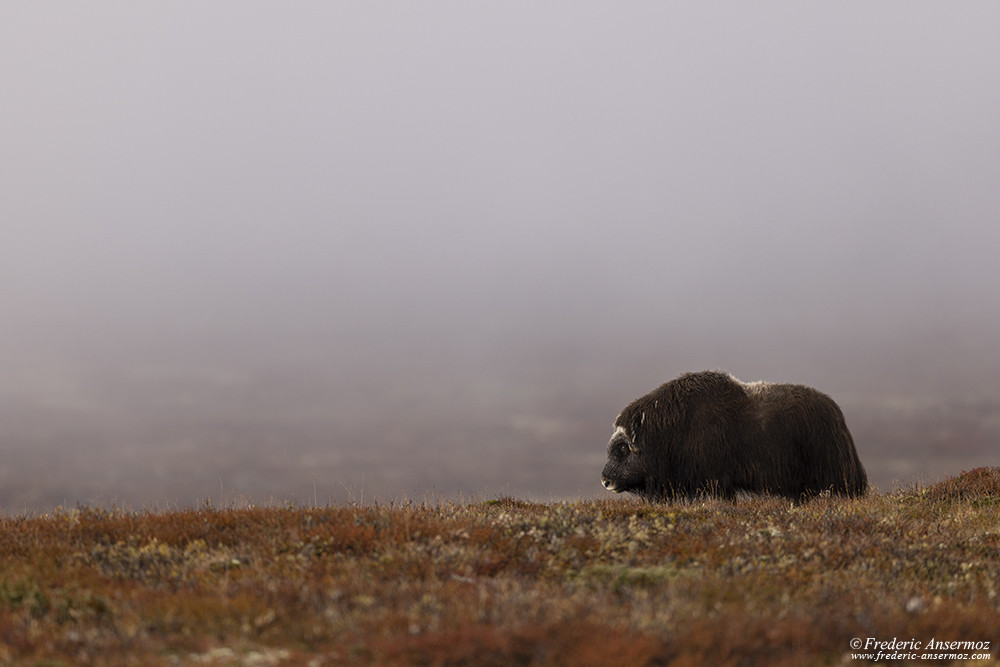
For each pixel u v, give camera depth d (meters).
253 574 22.70
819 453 46.44
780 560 24.22
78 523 29.62
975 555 27.41
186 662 16.08
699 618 17.88
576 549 25.48
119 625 18.09
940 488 45.69
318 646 17.03
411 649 16.12
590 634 16.47
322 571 22.97
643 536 26.52
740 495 47.88
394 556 24.11
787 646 16.98
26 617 18.78
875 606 19.62
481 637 16.33
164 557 24.75
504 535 27.52
